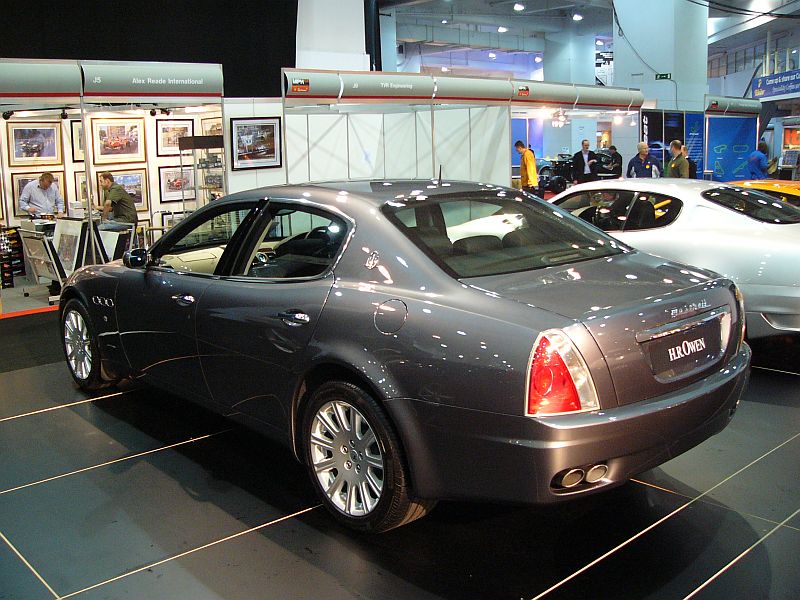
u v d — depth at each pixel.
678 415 2.71
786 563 2.80
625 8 20.56
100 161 10.86
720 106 17.19
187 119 10.55
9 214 10.42
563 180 17.11
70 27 12.08
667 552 2.91
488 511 3.30
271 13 14.21
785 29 31.11
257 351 3.42
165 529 3.20
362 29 15.65
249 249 3.67
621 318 2.66
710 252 5.38
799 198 7.75
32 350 6.34
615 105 14.32
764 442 3.95
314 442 3.22
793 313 5.00
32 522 3.28
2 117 9.96
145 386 5.20
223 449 4.06
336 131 11.90
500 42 33.78
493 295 2.79
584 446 2.50
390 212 3.24
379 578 2.79
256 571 2.86
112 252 8.91
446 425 2.70
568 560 2.88
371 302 2.99
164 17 13.04
